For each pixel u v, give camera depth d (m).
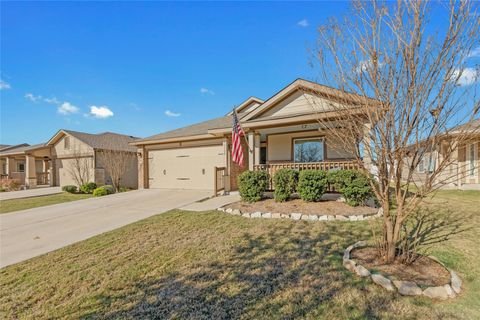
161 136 14.41
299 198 8.33
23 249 4.70
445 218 5.69
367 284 2.95
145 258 4.03
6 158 23.69
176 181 14.07
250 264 3.65
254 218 6.29
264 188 8.34
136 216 7.15
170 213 7.25
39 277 3.50
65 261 4.05
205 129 13.20
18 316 2.62
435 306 2.50
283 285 3.03
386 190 3.38
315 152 11.02
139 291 3.03
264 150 12.81
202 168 13.26
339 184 7.18
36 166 24.91
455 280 2.88
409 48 2.82
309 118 8.40
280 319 2.39
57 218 7.38
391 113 2.99
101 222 6.63
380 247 3.64
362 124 3.51
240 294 2.87
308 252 4.00
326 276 3.20
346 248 4.08
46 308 2.74
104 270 3.64
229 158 12.22
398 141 3.01
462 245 4.02
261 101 14.70
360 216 5.91
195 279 3.28
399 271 3.15
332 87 3.88
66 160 19.14
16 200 12.10
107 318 2.52
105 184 17.59
